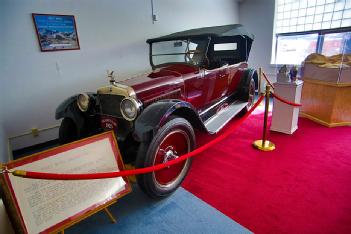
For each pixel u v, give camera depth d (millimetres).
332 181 2113
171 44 3004
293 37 5387
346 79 3221
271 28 5645
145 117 1772
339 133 3186
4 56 3053
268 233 1579
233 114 3301
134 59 4312
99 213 1892
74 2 3467
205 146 1904
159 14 4531
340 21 4578
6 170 1288
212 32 2754
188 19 5098
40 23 3217
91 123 2498
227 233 1603
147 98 2096
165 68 2840
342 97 3316
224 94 3574
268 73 5934
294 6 5223
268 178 2217
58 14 3346
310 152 2680
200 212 1822
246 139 3146
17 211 1351
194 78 2637
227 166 2480
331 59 3680
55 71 3465
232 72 3564
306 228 1604
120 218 1816
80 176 1355
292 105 2947
